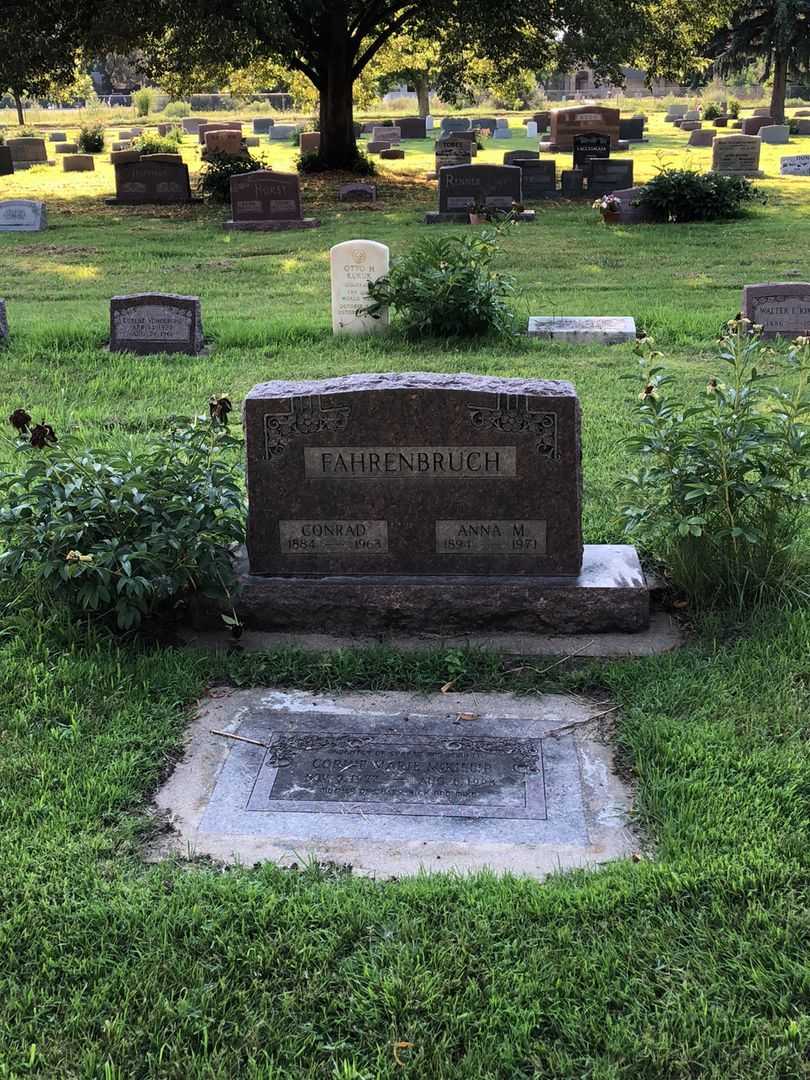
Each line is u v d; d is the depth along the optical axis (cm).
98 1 1279
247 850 217
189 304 625
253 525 301
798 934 189
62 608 292
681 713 257
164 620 305
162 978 185
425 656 284
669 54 1575
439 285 629
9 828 220
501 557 298
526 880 203
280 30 1288
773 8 2450
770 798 224
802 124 2336
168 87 1669
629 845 216
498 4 1372
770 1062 167
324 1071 168
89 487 294
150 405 518
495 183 1187
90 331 660
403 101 4006
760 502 299
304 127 2509
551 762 243
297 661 283
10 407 516
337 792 234
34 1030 175
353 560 302
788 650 277
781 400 305
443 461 292
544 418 287
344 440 292
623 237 1070
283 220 1168
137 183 1402
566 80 4694
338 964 187
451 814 226
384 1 1577
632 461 416
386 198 1405
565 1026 174
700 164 1789
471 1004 179
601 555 313
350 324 655
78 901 201
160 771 242
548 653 287
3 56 1268
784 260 920
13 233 1163
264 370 579
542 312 723
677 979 182
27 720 255
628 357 596
